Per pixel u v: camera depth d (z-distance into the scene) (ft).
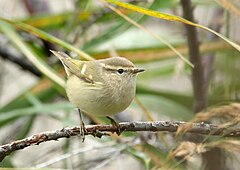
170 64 44.19
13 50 45.88
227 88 32.73
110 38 38.75
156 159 31.14
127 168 39.63
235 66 33.76
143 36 39.70
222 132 22.67
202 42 37.40
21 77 50.24
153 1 35.83
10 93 48.78
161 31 42.06
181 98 41.81
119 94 30.91
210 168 27.94
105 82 30.68
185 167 29.01
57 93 41.60
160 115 39.96
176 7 39.14
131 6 24.50
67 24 40.11
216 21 39.37
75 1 41.63
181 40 39.70
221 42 36.65
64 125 38.17
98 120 35.73
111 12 38.01
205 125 22.91
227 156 28.17
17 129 42.73
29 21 39.70
